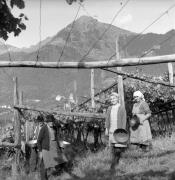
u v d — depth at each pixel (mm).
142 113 9797
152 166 8141
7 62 4227
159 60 3658
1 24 4617
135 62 3730
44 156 8125
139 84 12945
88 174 8023
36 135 9625
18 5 4465
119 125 8289
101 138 12266
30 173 8945
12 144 9289
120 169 8148
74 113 10000
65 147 8758
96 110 12961
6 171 9273
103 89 13203
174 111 13172
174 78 13305
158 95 12727
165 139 11055
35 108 9570
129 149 10102
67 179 8023
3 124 10648
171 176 7254
